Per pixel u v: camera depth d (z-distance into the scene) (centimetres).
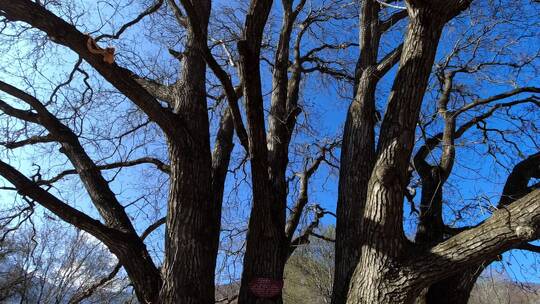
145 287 564
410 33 539
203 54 509
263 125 542
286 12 819
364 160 657
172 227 590
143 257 579
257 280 569
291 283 1953
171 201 600
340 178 672
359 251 565
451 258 475
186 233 584
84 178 641
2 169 524
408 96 529
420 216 698
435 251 488
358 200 628
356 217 616
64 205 549
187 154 609
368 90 704
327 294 1781
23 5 459
